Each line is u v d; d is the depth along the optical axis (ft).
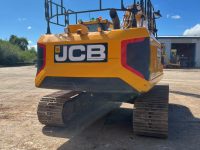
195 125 21.45
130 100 22.07
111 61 15.48
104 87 15.69
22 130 19.71
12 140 17.53
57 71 16.84
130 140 17.51
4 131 19.44
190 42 149.79
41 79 17.37
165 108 17.08
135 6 16.33
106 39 15.60
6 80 59.52
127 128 20.30
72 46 16.42
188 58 153.69
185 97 35.99
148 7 20.24
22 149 15.94
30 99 33.04
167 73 89.76
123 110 26.76
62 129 19.95
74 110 21.30
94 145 16.65
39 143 17.01
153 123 17.17
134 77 15.12
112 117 23.79
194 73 90.99
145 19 18.56
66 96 20.51
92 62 15.89
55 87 16.99
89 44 15.98
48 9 18.35
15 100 32.30
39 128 20.22
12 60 195.00
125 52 15.26
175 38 149.79
